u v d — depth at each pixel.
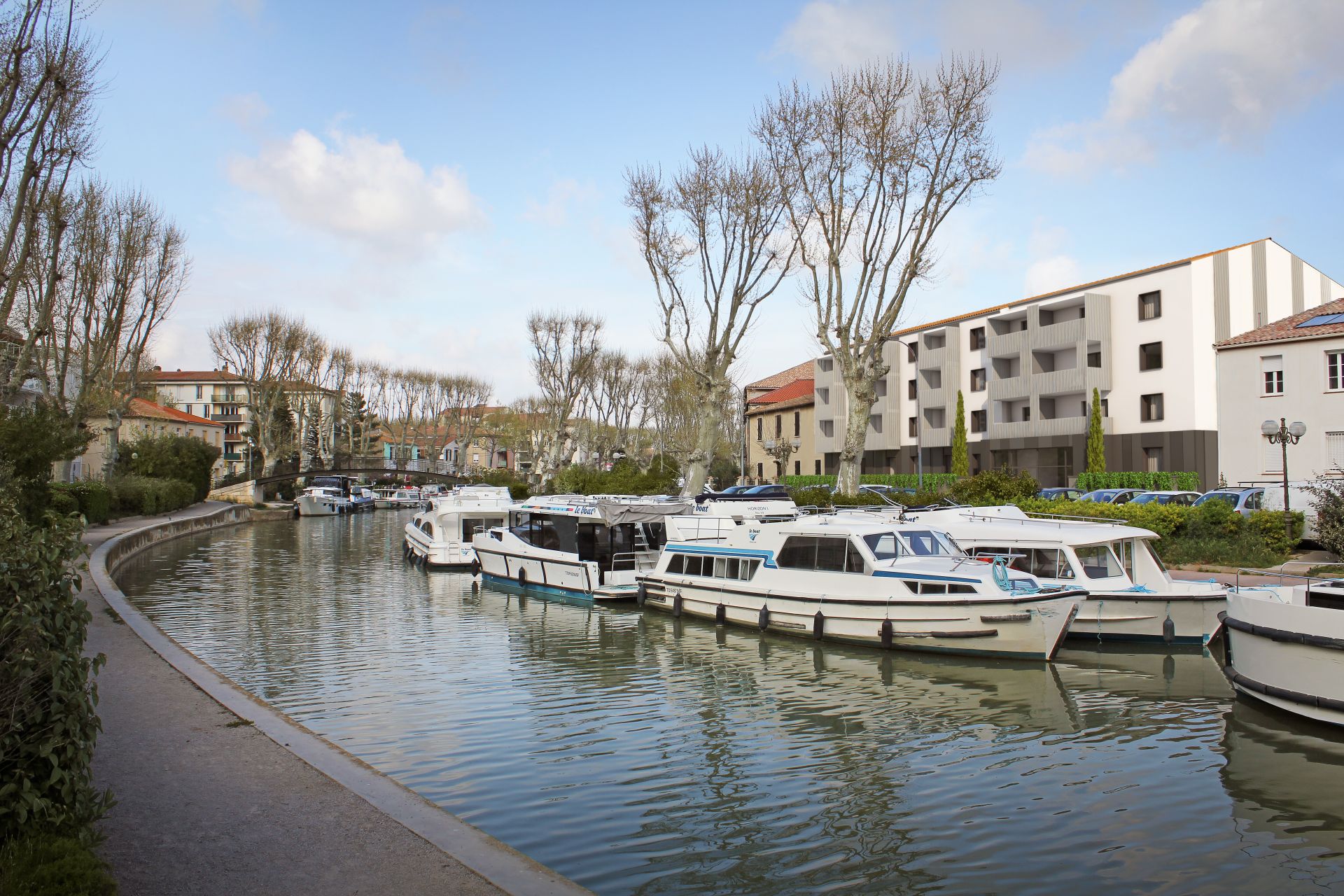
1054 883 7.53
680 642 18.55
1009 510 21.67
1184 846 8.25
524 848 8.26
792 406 71.19
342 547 42.50
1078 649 16.89
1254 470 36.59
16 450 25.77
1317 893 7.34
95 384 46.72
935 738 11.73
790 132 33.56
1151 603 16.83
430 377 105.44
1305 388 35.12
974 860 7.99
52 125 26.44
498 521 33.62
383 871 5.72
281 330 75.12
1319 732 11.38
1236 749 11.05
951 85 31.30
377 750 11.14
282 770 7.75
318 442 92.94
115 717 9.42
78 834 5.39
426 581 29.39
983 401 55.69
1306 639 11.28
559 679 15.20
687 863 7.91
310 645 18.19
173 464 59.94
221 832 6.36
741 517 21.77
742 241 36.94
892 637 16.89
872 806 9.30
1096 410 46.41
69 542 5.84
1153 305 46.47
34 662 5.21
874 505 29.84
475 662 16.66
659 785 9.93
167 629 20.20
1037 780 10.08
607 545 25.72
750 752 11.16
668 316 38.72
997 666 15.69
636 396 82.69
